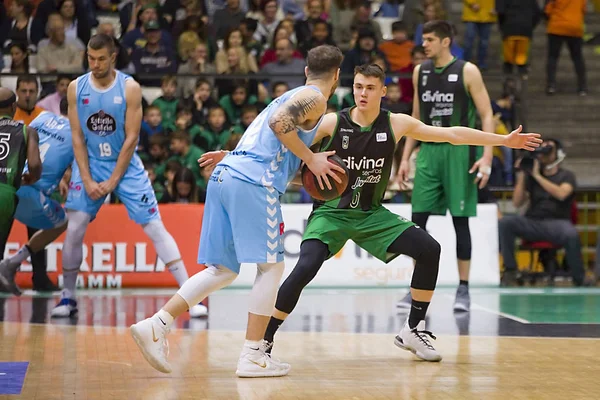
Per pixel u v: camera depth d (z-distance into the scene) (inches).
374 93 426.6
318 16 1056.2
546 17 1131.9
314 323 570.6
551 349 467.5
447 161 634.2
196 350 461.1
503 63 1103.0
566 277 874.1
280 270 395.2
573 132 1157.7
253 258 382.9
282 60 965.2
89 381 378.3
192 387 365.4
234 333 523.8
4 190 591.2
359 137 433.4
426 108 644.7
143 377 387.5
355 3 1145.4
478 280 837.8
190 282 391.9
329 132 434.6
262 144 388.8
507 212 993.5
